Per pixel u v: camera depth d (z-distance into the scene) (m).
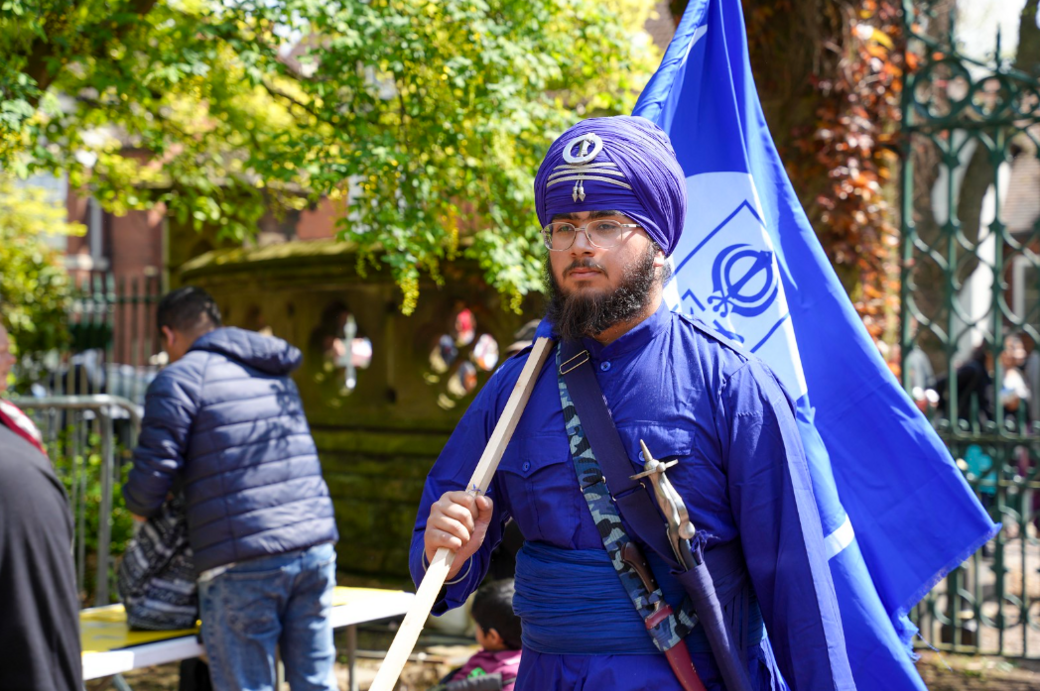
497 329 6.52
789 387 2.23
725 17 2.41
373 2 4.14
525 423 1.74
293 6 3.92
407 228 4.16
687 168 2.36
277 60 4.33
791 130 5.01
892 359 5.48
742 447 1.63
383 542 6.80
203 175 5.76
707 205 2.34
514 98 4.13
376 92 4.41
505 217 4.52
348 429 7.11
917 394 5.77
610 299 1.65
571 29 4.63
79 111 5.19
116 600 6.23
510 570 3.76
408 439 6.80
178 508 3.56
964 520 2.23
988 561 7.71
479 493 1.68
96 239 20.03
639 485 1.62
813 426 2.19
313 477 3.56
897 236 5.37
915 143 5.47
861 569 2.07
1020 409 5.18
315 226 13.98
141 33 4.56
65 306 9.27
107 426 4.85
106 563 4.82
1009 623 6.16
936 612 5.50
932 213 10.77
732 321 2.29
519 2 4.26
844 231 4.99
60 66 4.19
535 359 1.75
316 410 7.30
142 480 3.37
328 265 6.91
